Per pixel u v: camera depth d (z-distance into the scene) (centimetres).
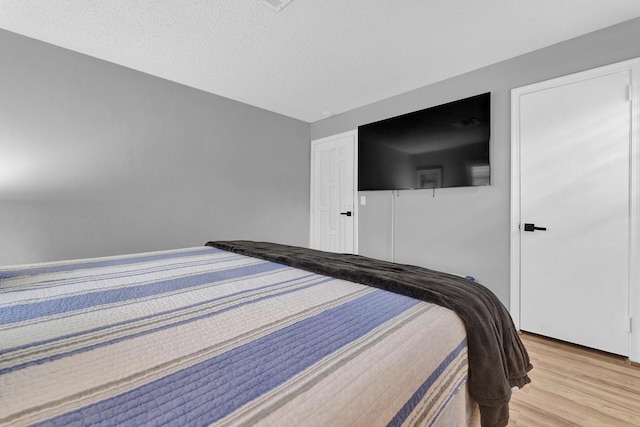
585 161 202
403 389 53
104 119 250
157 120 279
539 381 162
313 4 178
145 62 251
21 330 64
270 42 218
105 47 228
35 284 101
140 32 208
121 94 258
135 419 38
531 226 225
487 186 250
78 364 50
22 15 191
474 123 253
